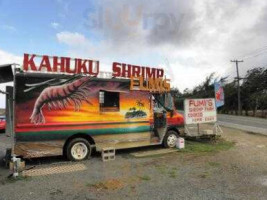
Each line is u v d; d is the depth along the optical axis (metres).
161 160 10.08
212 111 14.30
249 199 6.38
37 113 9.37
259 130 20.48
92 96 10.33
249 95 47.75
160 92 12.12
